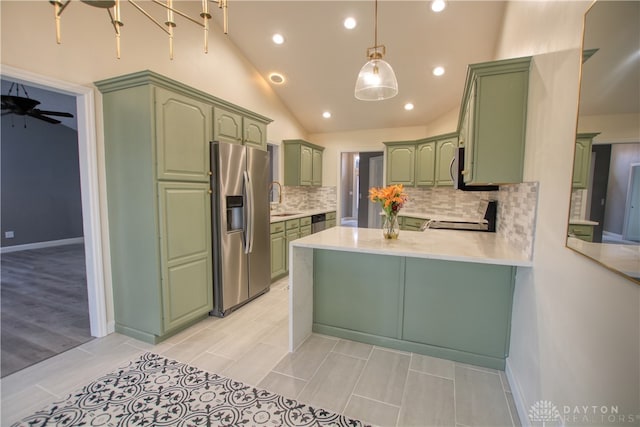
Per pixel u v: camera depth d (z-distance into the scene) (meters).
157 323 2.39
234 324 2.79
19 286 3.76
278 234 4.08
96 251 2.44
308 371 2.09
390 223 2.41
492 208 3.03
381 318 2.41
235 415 1.68
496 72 1.94
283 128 5.13
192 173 2.58
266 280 3.55
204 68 3.42
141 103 2.23
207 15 1.53
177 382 1.96
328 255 2.53
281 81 4.55
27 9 1.97
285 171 5.25
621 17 0.84
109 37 2.44
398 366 2.15
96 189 2.40
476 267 2.13
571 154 1.22
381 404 1.78
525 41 2.02
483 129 1.99
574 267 1.16
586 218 1.05
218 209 2.82
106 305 2.54
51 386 1.90
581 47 1.13
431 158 4.69
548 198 1.47
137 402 1.77
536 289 1.59
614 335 0.88
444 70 3.89
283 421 1.64
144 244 2.36
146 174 2.28
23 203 5.98
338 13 3.25
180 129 2.46
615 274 0.88
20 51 1.94
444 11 3.06
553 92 1.45
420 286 2.28
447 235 2.66
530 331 1.64
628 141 0.79
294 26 3.49
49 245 6.34
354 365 2.16
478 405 1.78
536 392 1.49
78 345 2.39
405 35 3.40
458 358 2.21
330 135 6.01
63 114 4.17
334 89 4.63
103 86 2.33
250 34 3.69
